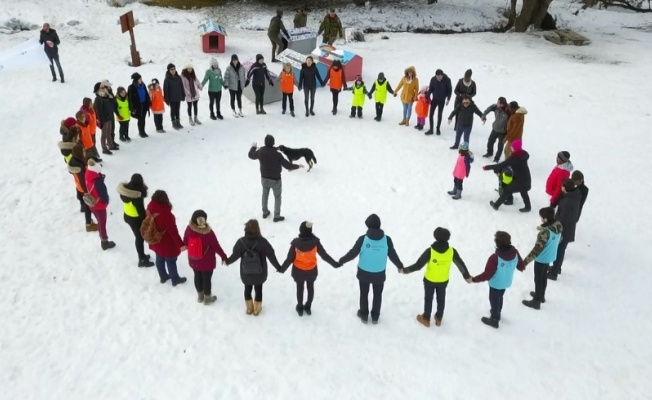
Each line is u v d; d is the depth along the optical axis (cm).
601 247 1072
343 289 906
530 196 1231
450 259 768
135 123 1459
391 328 823
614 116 1644
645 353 812
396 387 716
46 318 808
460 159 1152
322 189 1202
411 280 935
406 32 2595
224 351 759
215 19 2461
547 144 1473
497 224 1116
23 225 1023
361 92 1511
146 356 745
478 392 717
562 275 984
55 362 732
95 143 1299
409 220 1111
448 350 788
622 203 1227
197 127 1445
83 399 677
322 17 2630
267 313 838
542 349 804
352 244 1026
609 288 953
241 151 1337
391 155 1362
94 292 866
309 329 811
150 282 895
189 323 808
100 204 923
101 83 1220
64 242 984
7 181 1152
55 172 1197
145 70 1759
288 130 1466
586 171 1353
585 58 2173
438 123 1468
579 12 3108
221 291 882
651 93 1800
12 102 1471
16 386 693
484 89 1791
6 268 909
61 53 1850
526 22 2625
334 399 691
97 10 2372
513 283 948
